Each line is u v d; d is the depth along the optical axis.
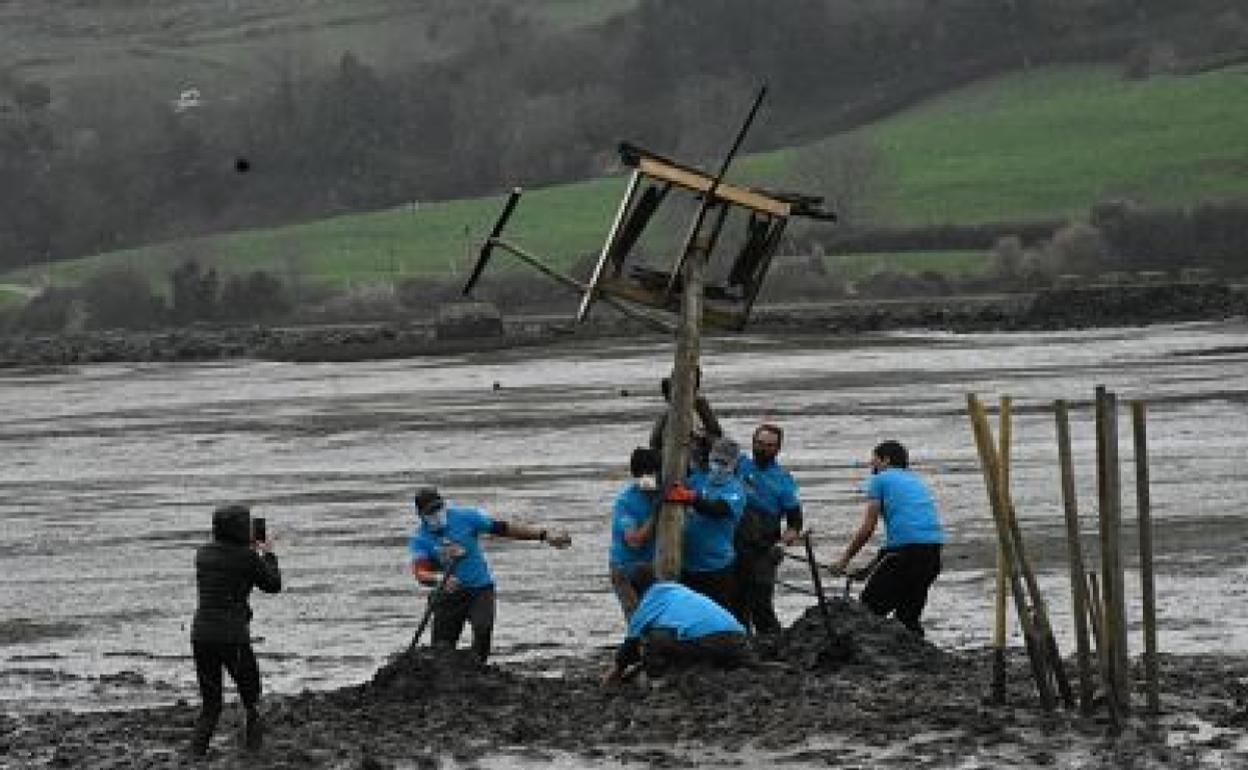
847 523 91.56
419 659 53.88
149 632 73.31
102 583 86.62
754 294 58.50
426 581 54.62
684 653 53.06
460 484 117.94
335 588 80.94
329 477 127.12
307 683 60.62
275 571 48.66
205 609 47.81
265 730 50.66
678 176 57.22
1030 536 84.75
